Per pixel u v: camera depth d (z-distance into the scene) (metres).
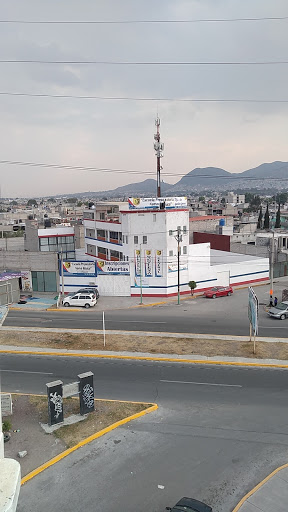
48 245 65.25
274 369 24.80
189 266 48.69
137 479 14.50
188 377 23.61
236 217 126.62
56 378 23.66
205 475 14.70
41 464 15.27
